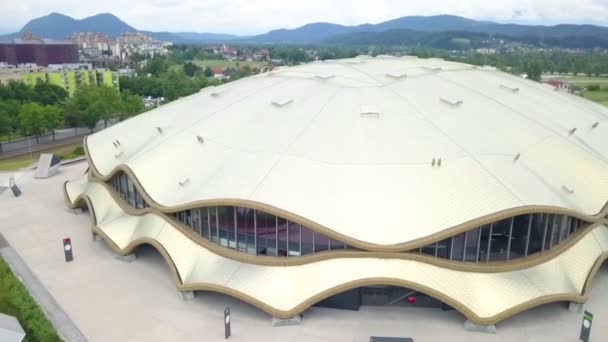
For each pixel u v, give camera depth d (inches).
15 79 5388.8
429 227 1332.4
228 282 1402.6
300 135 1672.0
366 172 1476.4
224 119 1916.8
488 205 1357.0
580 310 1387.8
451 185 1421.0
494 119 1763.0
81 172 2898.6
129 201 1900.8
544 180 1519.4
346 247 1380.4
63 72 5787.4
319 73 2261.3
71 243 1877.5
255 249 1473.9
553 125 1825.8
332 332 1301.7
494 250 1389.0
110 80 6082.7
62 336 1295.5
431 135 1624.0
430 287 1299.2
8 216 2175.2
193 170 1702.8
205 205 1478.8
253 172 1535.4
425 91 1946.4
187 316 1385.3
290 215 1363.2
